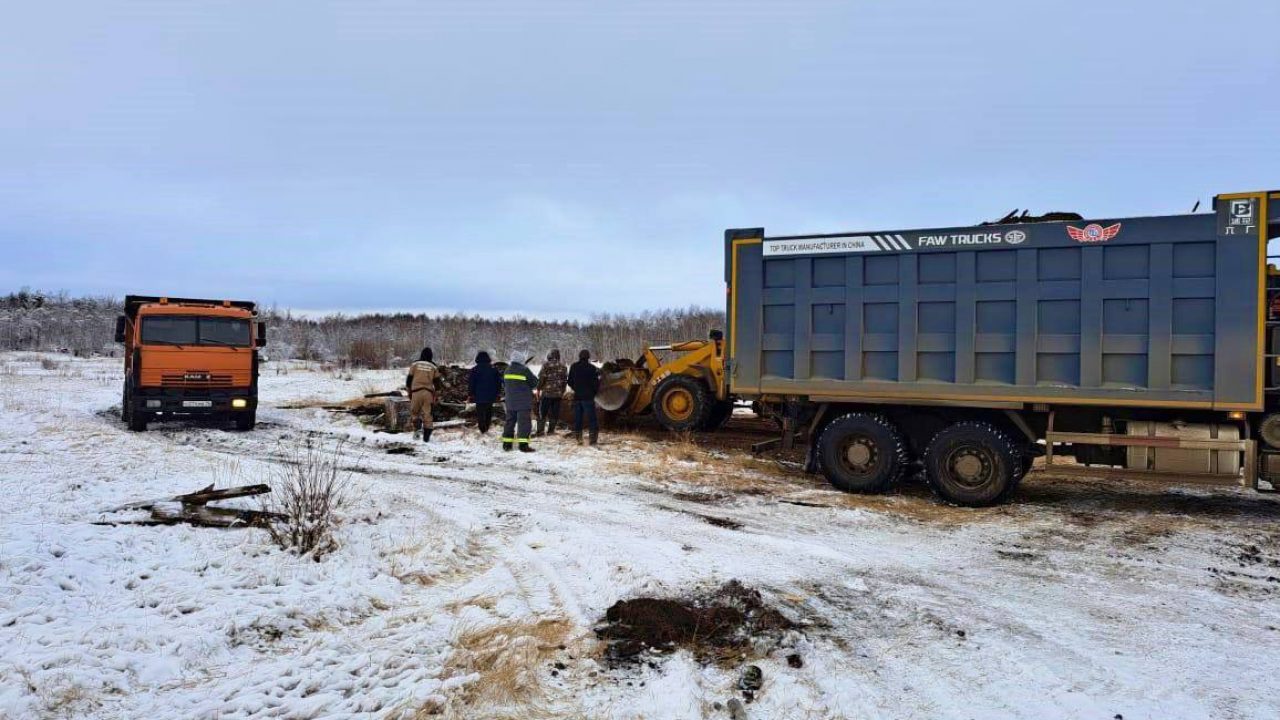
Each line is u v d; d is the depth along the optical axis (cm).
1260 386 769
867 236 933
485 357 1424
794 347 975
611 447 1262
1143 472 834
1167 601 555
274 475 900
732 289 1007
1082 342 835
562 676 421
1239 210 775
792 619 509
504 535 709
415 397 1356
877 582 591
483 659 432
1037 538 739
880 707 391
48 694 364
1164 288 804
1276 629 502
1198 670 438
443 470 1071
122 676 391
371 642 455
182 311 1454
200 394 1439
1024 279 861
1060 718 381
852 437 945
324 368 3102
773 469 1101
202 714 361
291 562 572
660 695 396
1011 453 868
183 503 707
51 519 662
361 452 1239
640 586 560
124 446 1130
